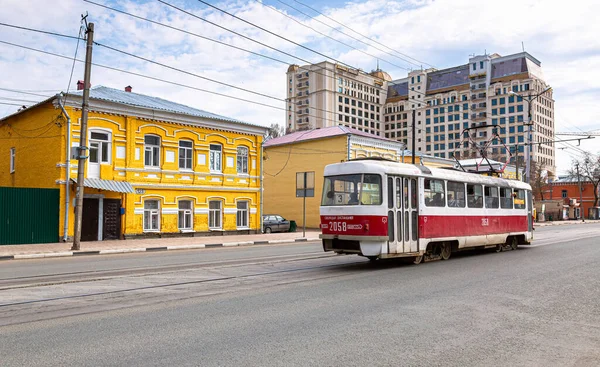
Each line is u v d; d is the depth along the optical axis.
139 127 25.39
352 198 13.30
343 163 13.76
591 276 11.86
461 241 16.12
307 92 125.31
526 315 7.61
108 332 6.37
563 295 9.30
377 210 12.85
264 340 6.04
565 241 24.62
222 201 29.36
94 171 23.67
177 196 26.88
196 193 27.84
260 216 31.59
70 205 22.89
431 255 15.17
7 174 27.34
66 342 5.91
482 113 116.31
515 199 20.03
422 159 47.44
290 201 42.19
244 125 30.36
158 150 26.38
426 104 126.56
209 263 14.50
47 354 5.45
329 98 122.00
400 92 135.75
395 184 13.42
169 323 6.86
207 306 8.01
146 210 25.78
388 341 6.05
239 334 6.31
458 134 120.12
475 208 17.11
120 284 10.20
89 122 23.44
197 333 6.34
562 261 15.20
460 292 9.48
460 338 6.26
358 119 129.50
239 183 30.33
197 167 27.95
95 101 23.48
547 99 118.56
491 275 11.91
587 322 7.21
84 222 23.41
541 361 5.42
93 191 23.61
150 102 27.75
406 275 11.84
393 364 5.21
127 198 24.73
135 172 25.06
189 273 11.98
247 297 8.80
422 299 8.73
